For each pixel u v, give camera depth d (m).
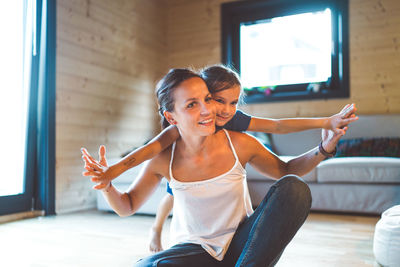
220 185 1.06
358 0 3.89
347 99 3.91
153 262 0.98
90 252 1.89
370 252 1.84
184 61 4.69
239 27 4.46
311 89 4.09
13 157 2.88
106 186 1.02
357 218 2.76
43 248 1.97
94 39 3.54
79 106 3.33
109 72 3.74
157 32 4.60
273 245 0.95
